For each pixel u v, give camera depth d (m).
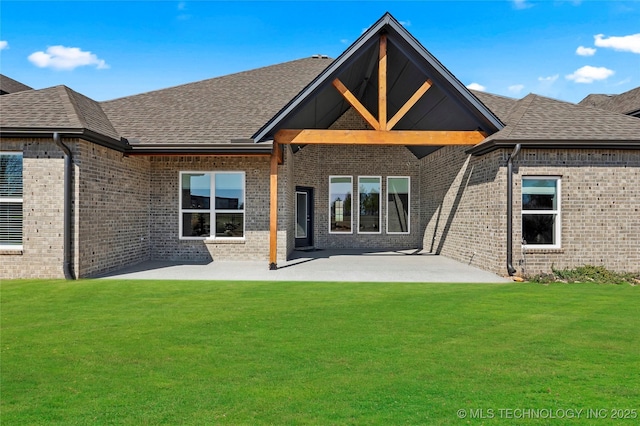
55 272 9.41
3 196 9.53
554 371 4.27
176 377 4.07
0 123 9.19
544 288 8.74
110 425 3.18
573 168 10.45
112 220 10.75
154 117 12.91
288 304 7.09
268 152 11.14
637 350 4.89
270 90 15.09
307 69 17.27
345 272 10.79
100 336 5.30
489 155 11.00
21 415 3.33
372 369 4.28
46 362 4.44
